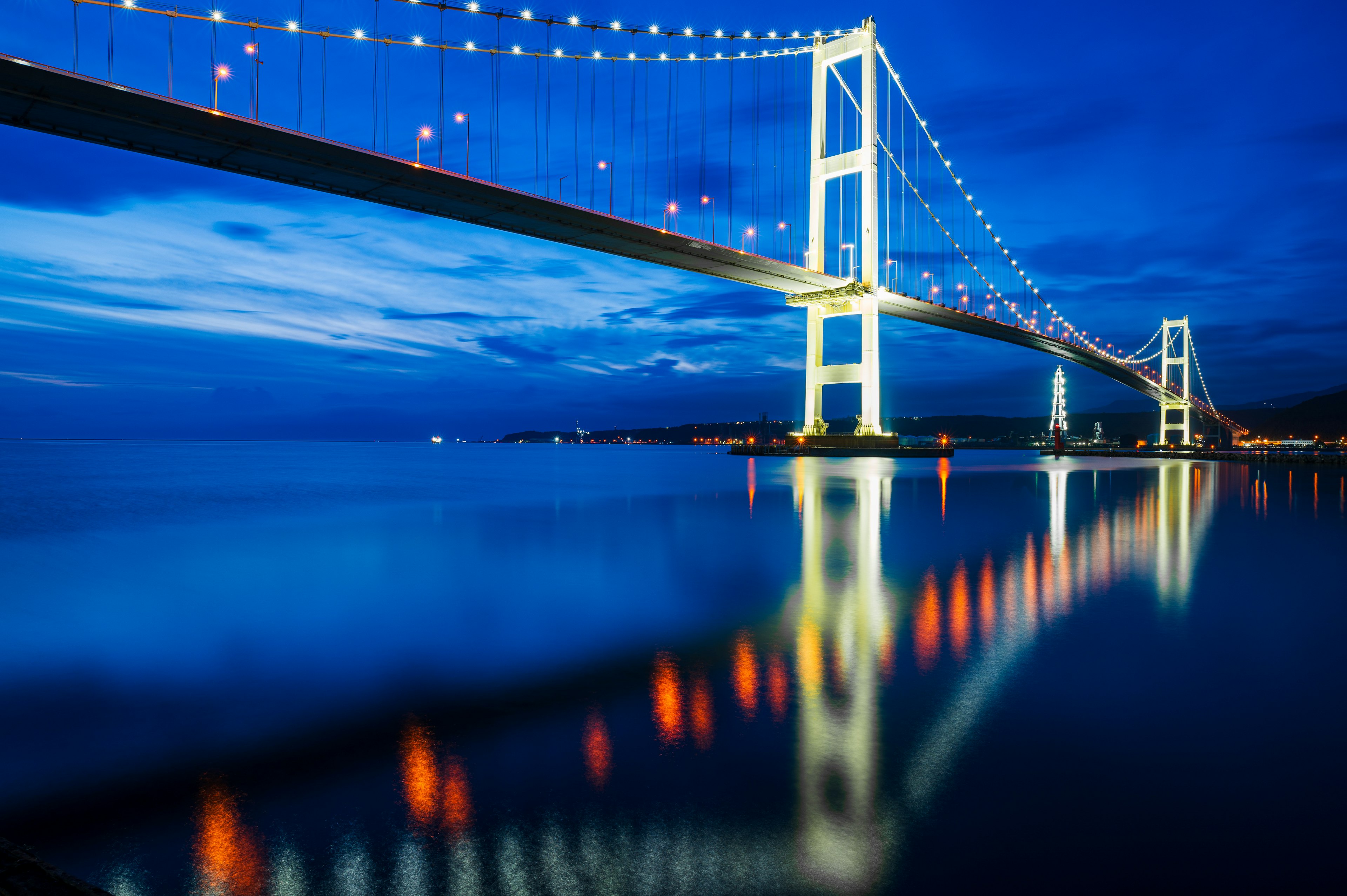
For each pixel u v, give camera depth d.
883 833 3.72
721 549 14.04
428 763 4.61
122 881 3.43
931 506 23.62
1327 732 4.84
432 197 45.12
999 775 4.30
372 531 17.88
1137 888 3.26
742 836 3.72
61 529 18.56
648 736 4.94
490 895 3.30
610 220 52.72
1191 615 8.28
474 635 7.75
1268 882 3.29
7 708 5.71
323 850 3.68
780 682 6.03
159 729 5.27
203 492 32.88
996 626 7.83
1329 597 9.27
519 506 24.97
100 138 34.38
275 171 39.56
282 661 6.94
